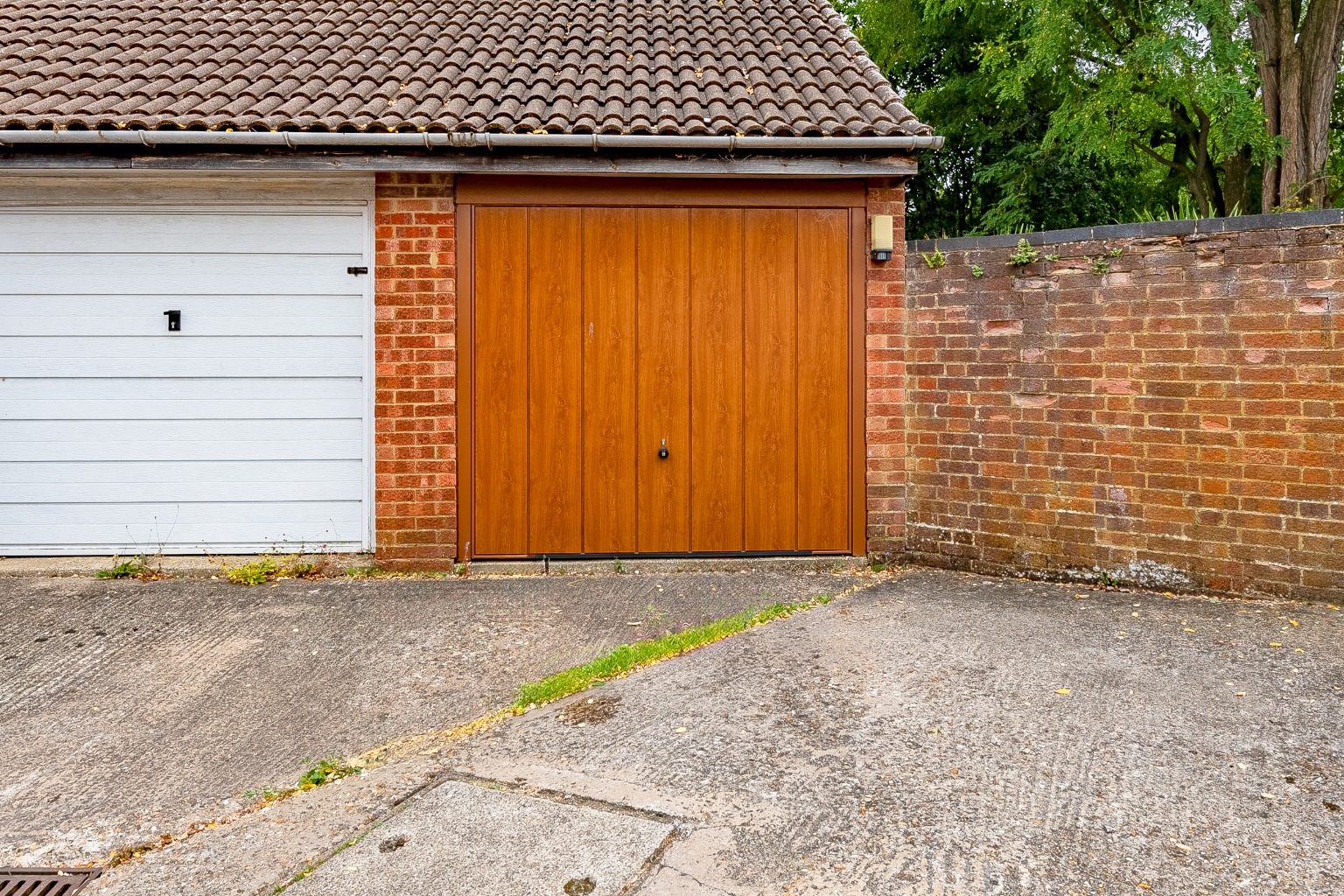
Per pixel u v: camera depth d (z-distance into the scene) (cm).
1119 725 303
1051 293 494
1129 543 479
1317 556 433
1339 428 425
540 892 213
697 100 531
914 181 1505
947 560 532
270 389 541
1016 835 236
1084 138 1131
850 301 536
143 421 538
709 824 242
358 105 520
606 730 305
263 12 680
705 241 532
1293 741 288
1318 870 218
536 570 530
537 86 541
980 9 1424
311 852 235
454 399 528
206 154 491
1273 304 436
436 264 524
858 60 604
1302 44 975
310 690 354
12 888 226
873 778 268
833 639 400
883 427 539
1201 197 1285
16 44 612
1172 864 221
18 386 533
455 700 343
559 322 530
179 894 219
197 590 495
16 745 307
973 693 333
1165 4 972
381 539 529
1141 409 472
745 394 537
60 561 534
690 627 427
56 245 530
